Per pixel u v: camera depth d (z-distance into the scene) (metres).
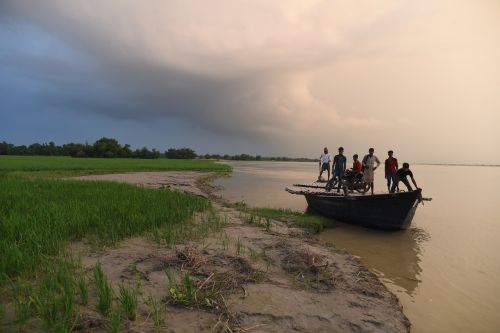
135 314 4.25
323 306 5.25
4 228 7.00
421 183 42.97
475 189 33.47
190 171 46.62
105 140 108.81
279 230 10.70
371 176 14.30
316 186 18.12
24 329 3.85
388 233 11.94
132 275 5.68
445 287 6.95
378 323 4.95
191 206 12.08
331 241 10.65
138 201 11.69
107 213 9.36
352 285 6.30
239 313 4.69
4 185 14.39
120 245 7.44
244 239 8.60
